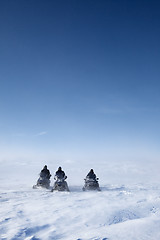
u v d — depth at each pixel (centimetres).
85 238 487
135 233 495
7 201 1017
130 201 983
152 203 926
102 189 1612
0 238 522
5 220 670
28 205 905
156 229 519
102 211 782
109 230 529
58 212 773
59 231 573
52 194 1284
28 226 611
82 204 919
